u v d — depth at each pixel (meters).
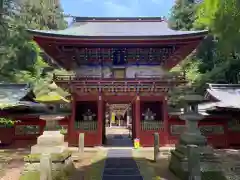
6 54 37.44
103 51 25.28
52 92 12.95
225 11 9.44
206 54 41.12
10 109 23.45
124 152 20.12
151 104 27.47
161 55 25.94
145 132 23.39
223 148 23.11
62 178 11.29
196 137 12.05
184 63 42.22
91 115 26.42
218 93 25.38
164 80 23.30
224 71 33.66
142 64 26.72
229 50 10.61
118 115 63.34
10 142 23.30
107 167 14.52
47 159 9.29
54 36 22.30
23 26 37.56
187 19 45.56
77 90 23.53
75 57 25.70
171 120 23.66
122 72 26.61
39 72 41.56
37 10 49.19
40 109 24.08
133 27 29.23
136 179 11.88
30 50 39.47
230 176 12.30
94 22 31.36
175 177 12.25
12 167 14.54
